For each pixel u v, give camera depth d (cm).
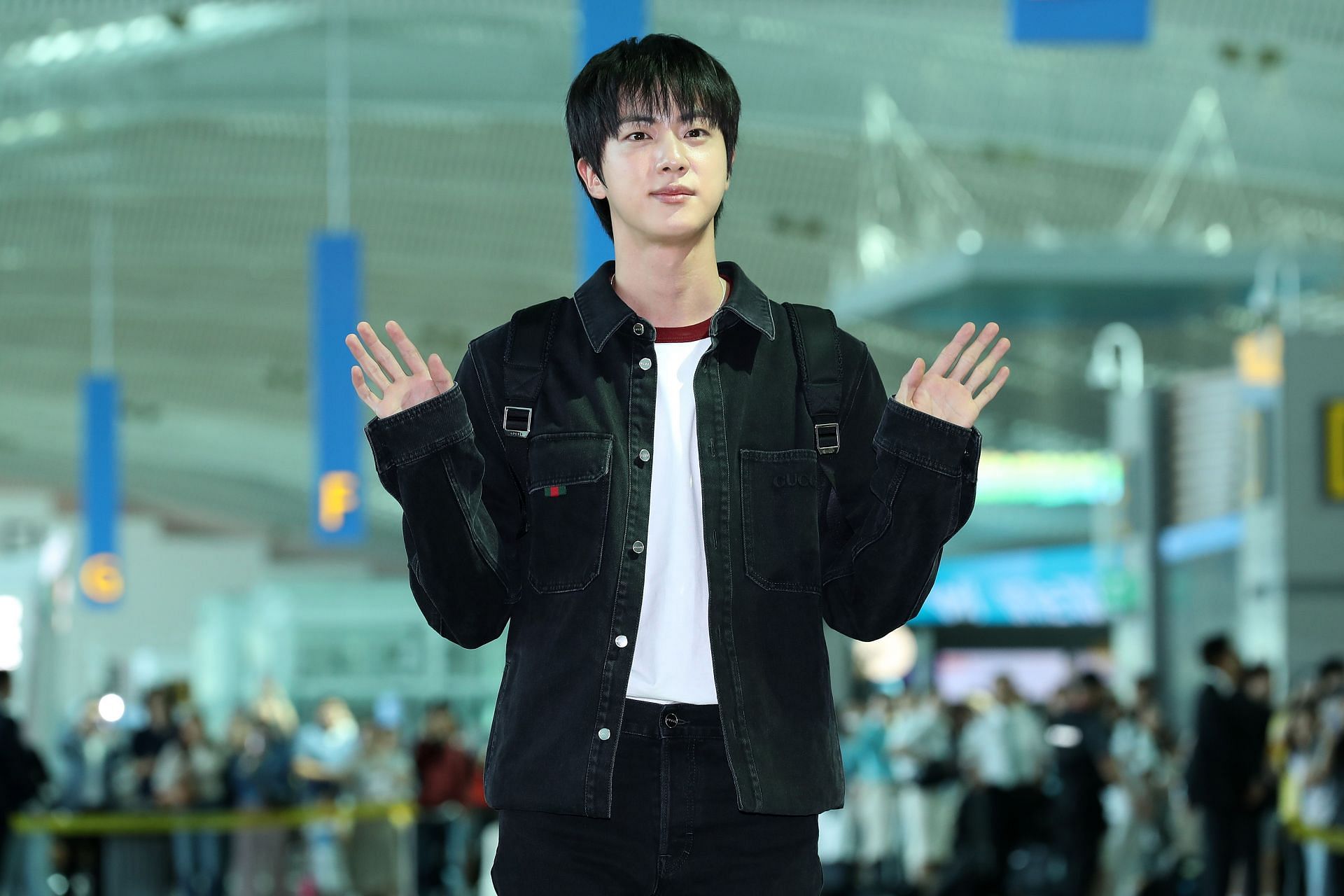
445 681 2688
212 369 3906
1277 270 2266
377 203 2922
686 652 226
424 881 1581
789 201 2870
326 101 2284
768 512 229
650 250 229
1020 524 3681
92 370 3838
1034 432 4128
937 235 2900
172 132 2567
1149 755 1433
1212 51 2241
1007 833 1470
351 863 1525
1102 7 924
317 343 1412
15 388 3950
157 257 3081
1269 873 1159
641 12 737
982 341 226
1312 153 2497
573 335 237
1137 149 2495
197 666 3556
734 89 229
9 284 3259
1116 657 2542
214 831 1444
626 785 223
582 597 226
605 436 229
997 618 2898
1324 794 1044
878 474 226
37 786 1188
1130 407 2547
